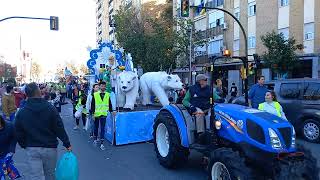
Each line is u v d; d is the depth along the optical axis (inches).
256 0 1246.9
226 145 247.4
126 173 298.8
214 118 255.1
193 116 285.1
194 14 1690.5
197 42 1342.3
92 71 720.3
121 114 420.5
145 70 1418.6
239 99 483.5
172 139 292.2
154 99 518.3
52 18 1021.2
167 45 1371.8
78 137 478.6
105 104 406.9
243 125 231.6
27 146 205.3
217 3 1501.0
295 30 1081.4
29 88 207.5
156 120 323.9
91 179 283.6
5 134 230.1
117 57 693.9
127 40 1503.4
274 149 214.1
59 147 410.6
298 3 1068.5
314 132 423.2
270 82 476.1
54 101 797.2
